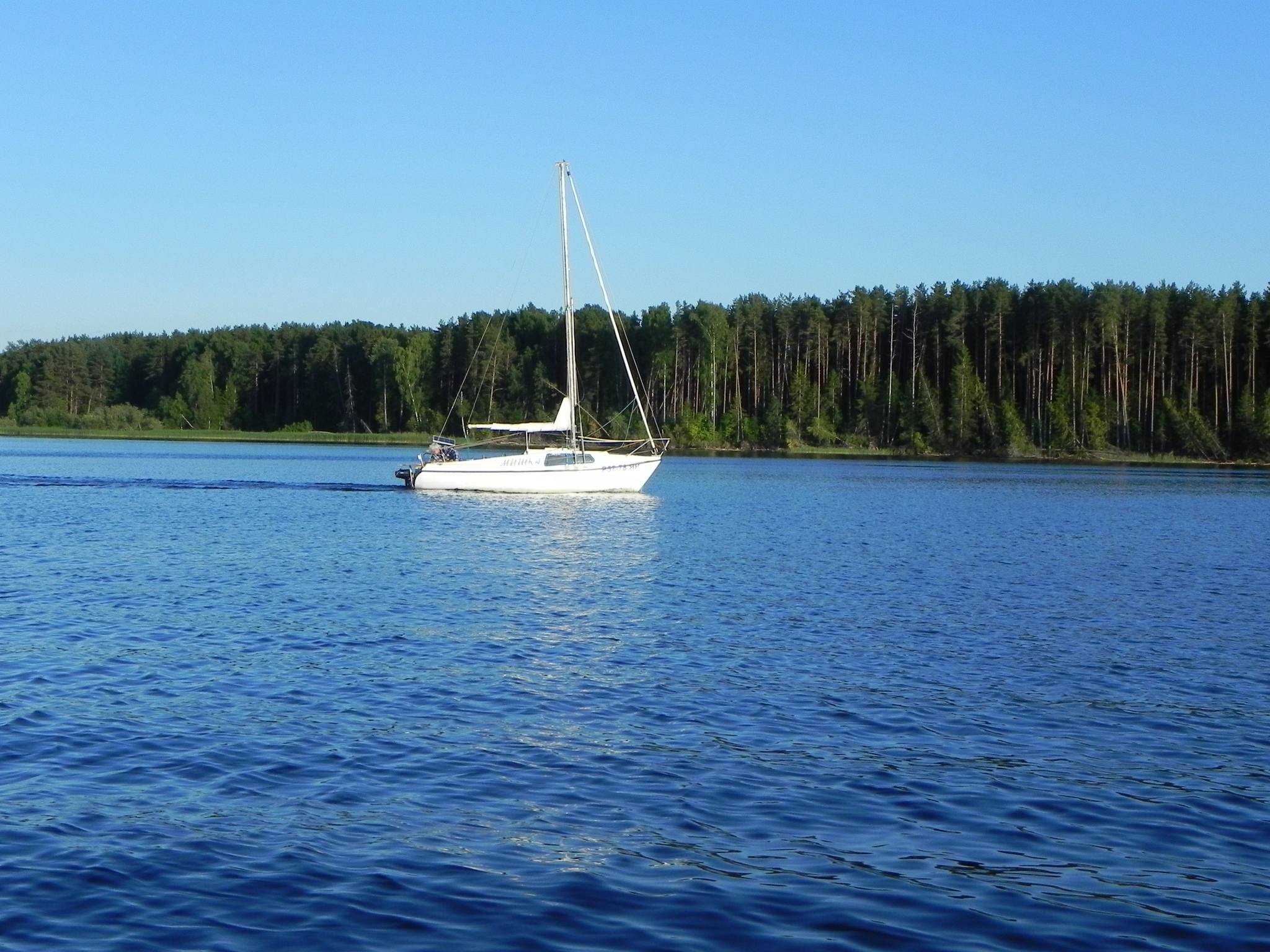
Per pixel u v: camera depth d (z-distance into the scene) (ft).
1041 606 93.81
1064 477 305.12
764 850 41.06
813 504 204.95
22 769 47.78
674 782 47.96
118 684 61.87
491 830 42.42
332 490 215.31
